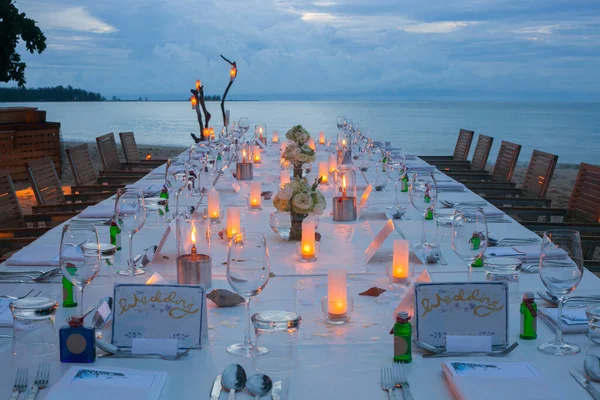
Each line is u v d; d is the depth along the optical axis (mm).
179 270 2385
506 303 1864
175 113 33281
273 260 2824
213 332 1996
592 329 1918
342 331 2002
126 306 1868
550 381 1595
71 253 1983
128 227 2596
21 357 1792
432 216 3686
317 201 3135
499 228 3455
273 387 1611
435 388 1633
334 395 1604
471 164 7594
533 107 53406
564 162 15727
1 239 3348
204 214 3844
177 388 1640
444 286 1873
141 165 7461
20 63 11828
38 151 10531
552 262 1873
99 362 1776
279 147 8133
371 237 3258
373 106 53656
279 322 1817
